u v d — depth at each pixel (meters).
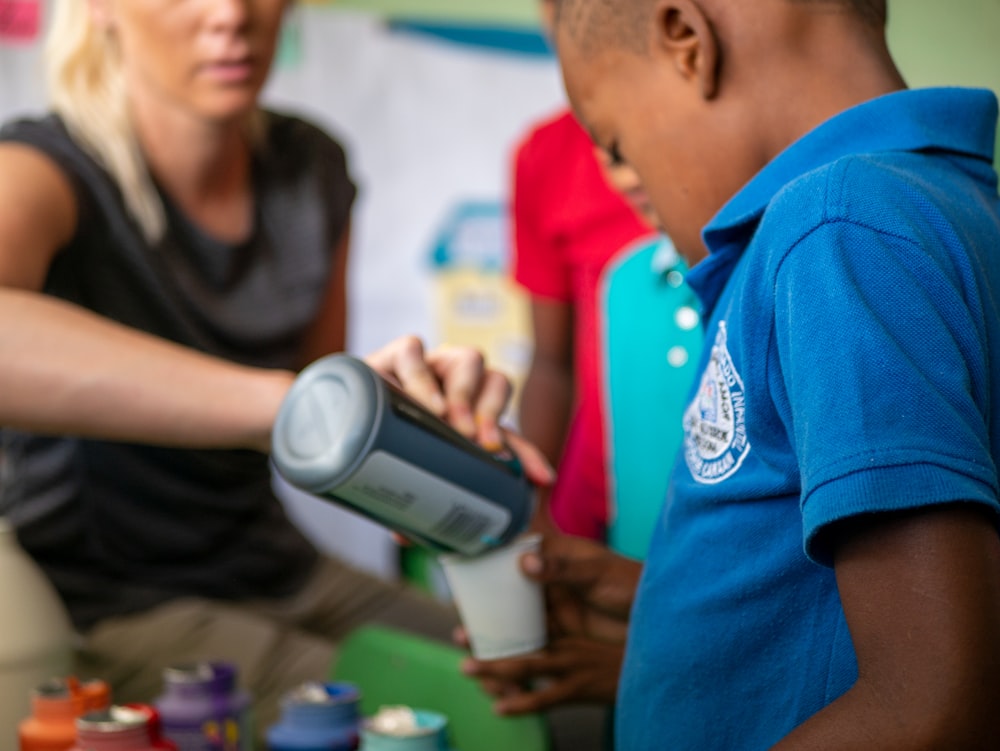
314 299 1.34
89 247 1.17
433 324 2.15
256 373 0.83
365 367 0.70
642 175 0.68
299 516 2.02
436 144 2.14
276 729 0.87
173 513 1.28
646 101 0.65
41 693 0.81
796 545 0.58
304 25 2.07
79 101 1.18
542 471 0.84
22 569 0.89
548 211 1.57
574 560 0.87
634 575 0.88
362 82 2.11
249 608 1.33
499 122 2.16
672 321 1.19
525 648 0.85
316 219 1.36
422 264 2.14
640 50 0.65
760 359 0.57
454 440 0.74
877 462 0.48
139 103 1.22
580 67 0.69
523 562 0.83
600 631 0.89
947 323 0.51
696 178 0.65
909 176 0.56
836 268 0.52
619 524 1.24
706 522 0.63
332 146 1.44
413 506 0.73
